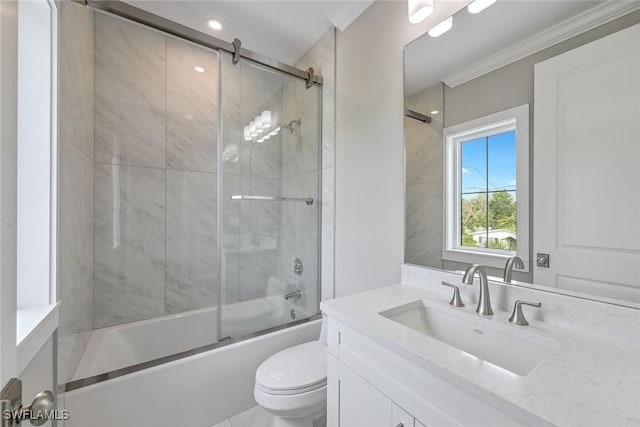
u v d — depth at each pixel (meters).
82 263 1.55
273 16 1.81
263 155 2.14
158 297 2.07
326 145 1.98
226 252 1.93
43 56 0.98
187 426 1.44
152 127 2.03
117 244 1.91
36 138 0.98
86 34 1.60
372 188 1.62
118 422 1.27
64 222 1.22
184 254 2.18
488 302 0.99
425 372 0.71
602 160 0.83
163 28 1.59
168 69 2.08
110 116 1.87
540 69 0.97
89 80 1.67
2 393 0.44
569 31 0.90
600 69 0.83
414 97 1.38
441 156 1.27
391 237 1.51
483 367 0.64
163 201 2.08
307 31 1.96
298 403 1.19
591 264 0.85
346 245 1.82
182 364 1.44
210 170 2.28
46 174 0.99
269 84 2.12
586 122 0.86
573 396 0.54
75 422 1.18
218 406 1.54
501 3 1.08
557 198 0.92
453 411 0.64
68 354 1.28
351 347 0.96
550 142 0.94
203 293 2.26
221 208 1.91
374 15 1.60
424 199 1.35
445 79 1.26
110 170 1.87
